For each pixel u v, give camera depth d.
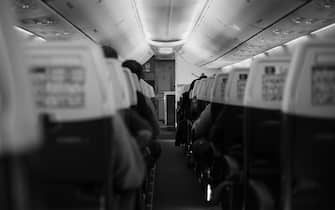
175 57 20.00
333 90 2.07
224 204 4.21
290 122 2.12
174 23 13.02
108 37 10.47
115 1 8.02
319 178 2.11
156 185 7.13
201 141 5.29
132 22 11.18
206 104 6.46
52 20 7.02
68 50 2.09
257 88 2.96
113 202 2.56
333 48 2.06
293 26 7.81
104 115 2.15
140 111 4.46
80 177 2.19
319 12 6.53
